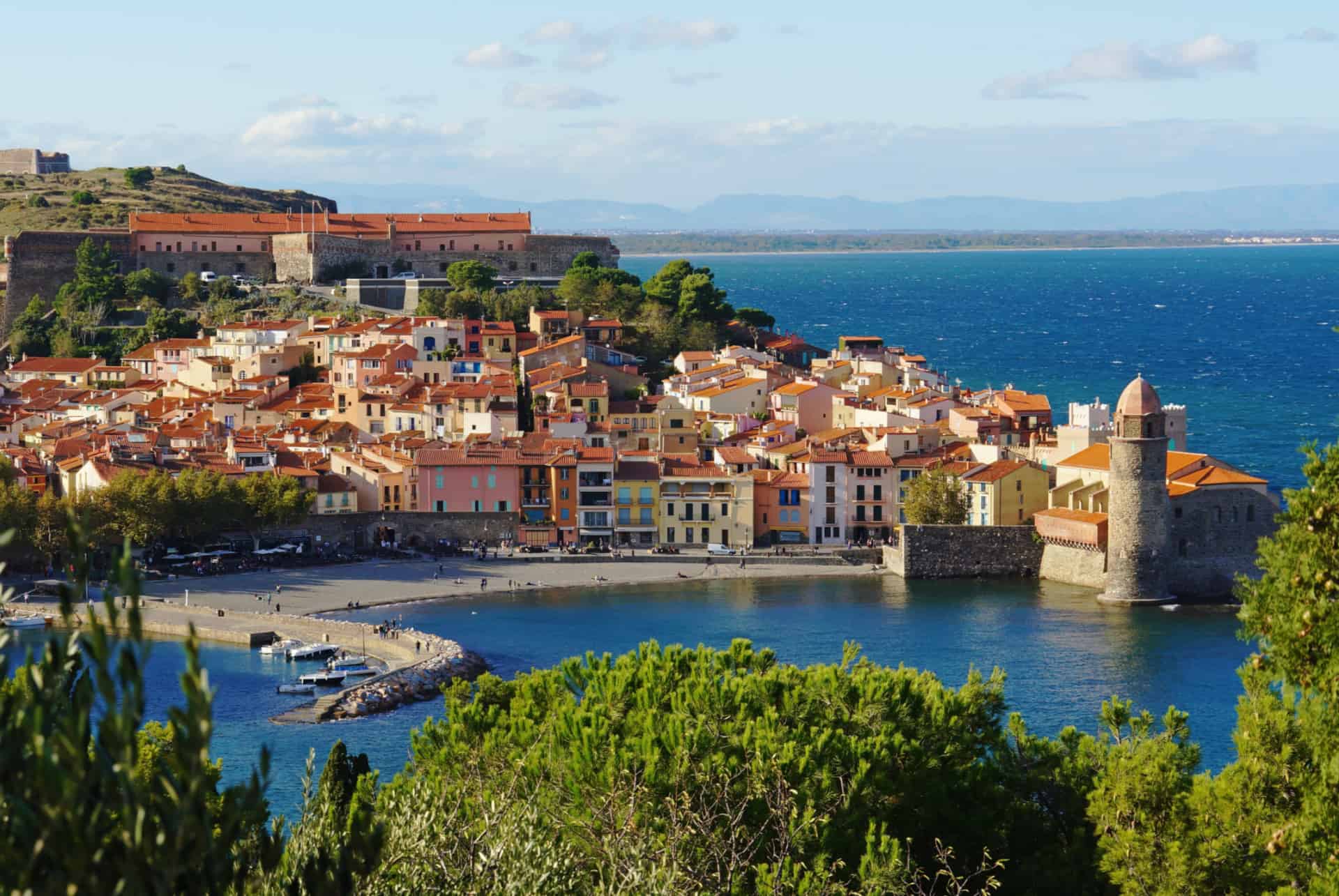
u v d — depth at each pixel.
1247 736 101.06
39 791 37.06
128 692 37.62
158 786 38.44
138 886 36.97
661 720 108.69
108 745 37.34
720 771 97.75
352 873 49.09
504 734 107.31
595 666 127.06
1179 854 98.19
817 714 116.00
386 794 91.06
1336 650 78.38
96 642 37.47
